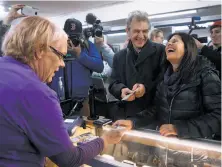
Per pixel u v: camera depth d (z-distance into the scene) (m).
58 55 0.78
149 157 1.05
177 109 1.19
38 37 0.72
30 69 0.75
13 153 0.70
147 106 1.48
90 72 1.95
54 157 0.77
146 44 1.53
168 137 1.08
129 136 1.14
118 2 3.81
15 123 0.68
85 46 1.94
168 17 3.61
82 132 1.26
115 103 1.52
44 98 0.70
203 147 0.99
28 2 3.66
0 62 0.74
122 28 4.07
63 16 4.73
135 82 1.56
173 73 1.26
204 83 1.13
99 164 0.98
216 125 1.06
